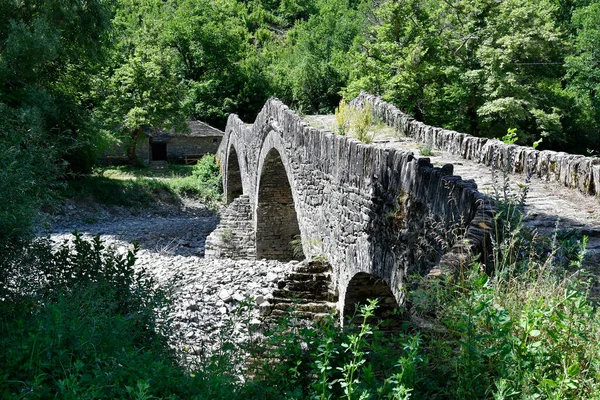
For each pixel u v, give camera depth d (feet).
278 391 15.37
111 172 135.03
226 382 15.94
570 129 117.50
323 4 305.94
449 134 40.75
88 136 93.25
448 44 109.81
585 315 12.23
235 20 247.09
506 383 10.87
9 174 24.34
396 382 11.55
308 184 42.22
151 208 107.65
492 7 109.29
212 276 53.62
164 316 25.93
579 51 119.65
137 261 60.85
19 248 25.76
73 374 15.78
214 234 72.28
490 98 103.60
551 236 20.21
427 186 20.83
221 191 121.19
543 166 30.42
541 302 12.28
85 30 83.97
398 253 24.09
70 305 20.83
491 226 15.93
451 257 14.74
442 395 12.05
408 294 15.44
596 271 17.38
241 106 194.29
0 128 28.66
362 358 14.97
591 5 129.08
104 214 97.40
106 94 135.33
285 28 313.73
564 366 10.90
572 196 26.71
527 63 105.29
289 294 36.88
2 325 20.18
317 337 16.43
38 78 82.53
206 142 162.61
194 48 197.77
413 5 108.78
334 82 187.62
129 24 214.90
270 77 202.18
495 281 13.67
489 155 35.14
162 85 136.26
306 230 43.50
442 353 12.41
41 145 31.76
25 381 15.93
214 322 41.22
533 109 101.76
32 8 78.02
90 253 27.99
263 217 69.51
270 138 58.29
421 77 103.04
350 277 32.14
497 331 11.55
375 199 27.32
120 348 18.40
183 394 15.56
